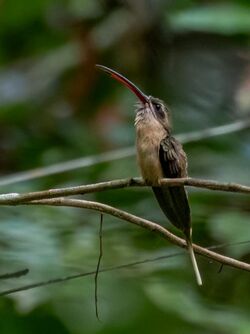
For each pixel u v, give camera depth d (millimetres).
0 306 12328
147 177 8586
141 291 12633
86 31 16797
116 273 12609
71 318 12594
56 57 17516
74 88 16766
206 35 16250
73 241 12844
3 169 15648
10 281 12156
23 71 17609
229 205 13320
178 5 15883
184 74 16391
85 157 14641
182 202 8570
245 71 16531
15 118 16812
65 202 8273
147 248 12867
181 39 16297
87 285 12461
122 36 16547
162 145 8812
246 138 14836
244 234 12594
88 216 13281
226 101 16234
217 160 14547
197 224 12844
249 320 12664
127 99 16406
